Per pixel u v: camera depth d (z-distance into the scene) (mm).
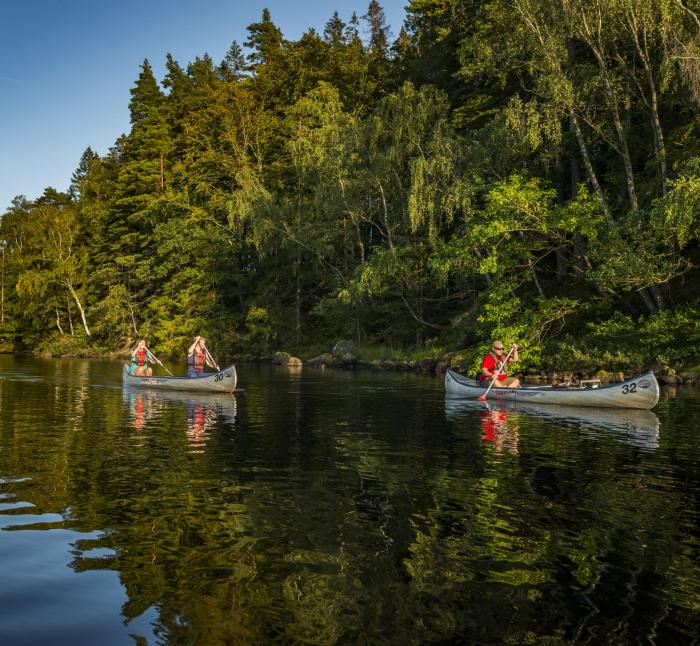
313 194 35312
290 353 37469
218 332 41406
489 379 15180
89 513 5195
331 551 4367
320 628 3252
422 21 40031
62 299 52781
